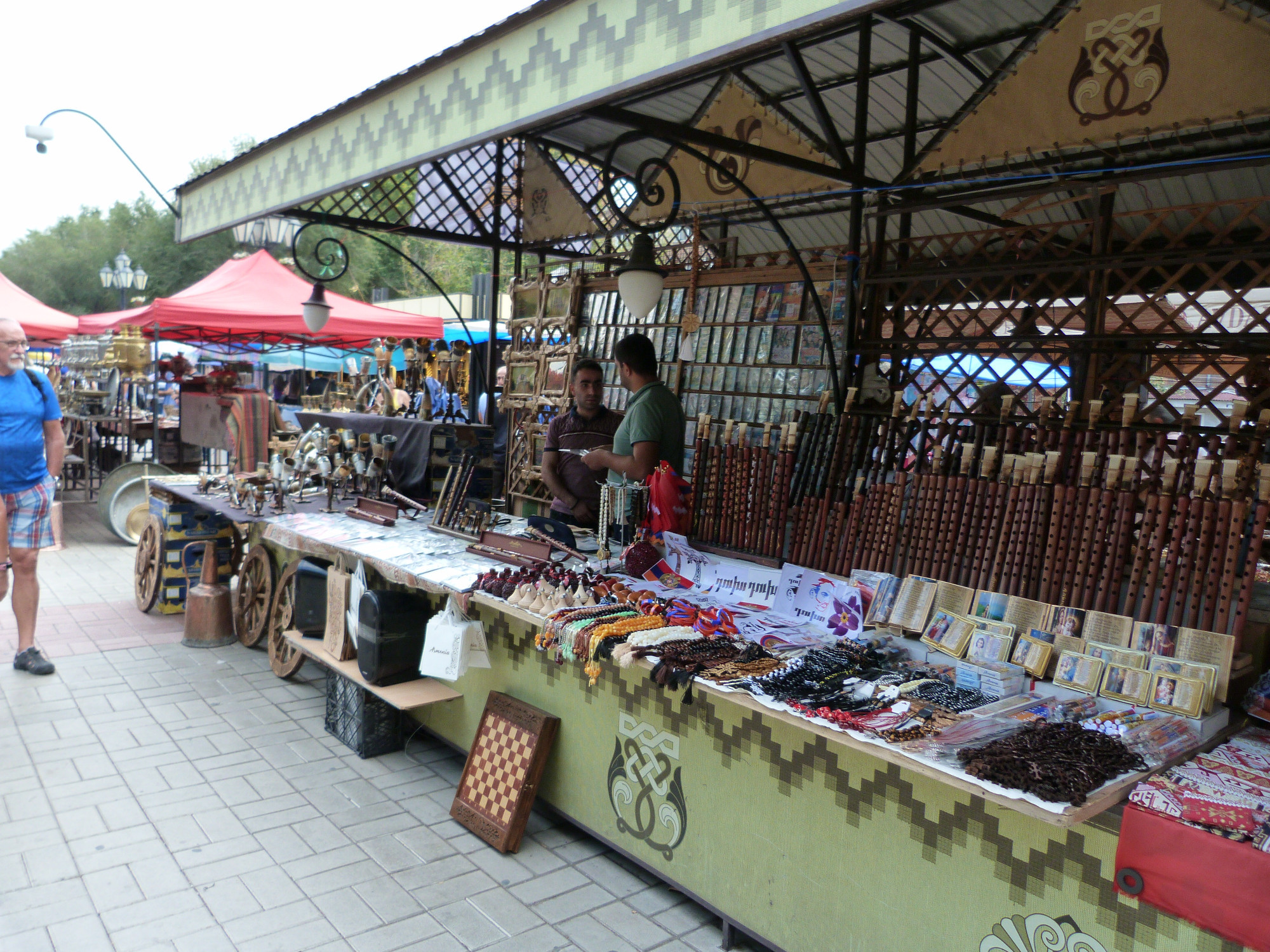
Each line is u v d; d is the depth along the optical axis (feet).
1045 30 9.24
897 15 11.36
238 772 12.81
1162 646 7.20
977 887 6.82
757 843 8.55
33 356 53.52
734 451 11.50
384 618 12.89
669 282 16.75
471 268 106.32
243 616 18.81
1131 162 10.85
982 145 10.04
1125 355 11.43
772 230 18.93
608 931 9.23
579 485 14.56
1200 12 8.15
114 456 41.83
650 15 6.86
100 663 17.43
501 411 21.76
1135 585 7.56
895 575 9.37
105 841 10.70
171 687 16.25
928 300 12.03
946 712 7.02
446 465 17.35
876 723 6.78
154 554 20.90
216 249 122.11
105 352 38.75
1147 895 5.66
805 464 10.76
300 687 16.48
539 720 11.15
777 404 14.74
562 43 7.79
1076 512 8.00
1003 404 9.73
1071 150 9.50
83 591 23.12
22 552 16.26
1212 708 6.88
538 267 20.95
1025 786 5.69
